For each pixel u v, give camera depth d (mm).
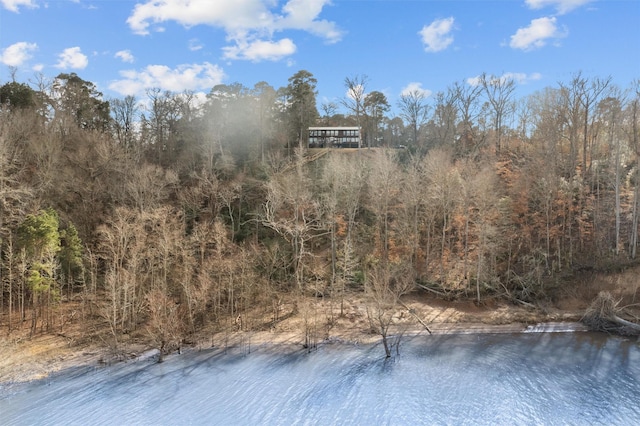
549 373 31484
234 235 52562
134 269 38812
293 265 49844
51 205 45312
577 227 51312
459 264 48906
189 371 32531
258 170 62906
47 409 26922
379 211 51406
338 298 46906
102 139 55906
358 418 26234
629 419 25531
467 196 46562
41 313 39781
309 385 30312
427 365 33219
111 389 29578
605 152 60375
